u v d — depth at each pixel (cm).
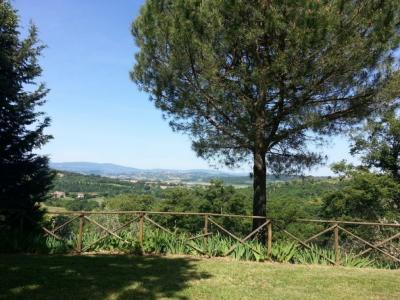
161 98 1031
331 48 787
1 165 1041
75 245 938
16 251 909
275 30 795
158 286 625
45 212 1030
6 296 549
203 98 946
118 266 768
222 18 827
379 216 1730
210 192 2803
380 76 872
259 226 988
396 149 1792
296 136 1044
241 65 834
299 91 866
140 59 1032
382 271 805
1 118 1034
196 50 864
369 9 791
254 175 1032
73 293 575
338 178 1997
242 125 913
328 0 784
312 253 880
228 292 607
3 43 1073
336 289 655
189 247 923
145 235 956
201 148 1061
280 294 611
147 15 941
